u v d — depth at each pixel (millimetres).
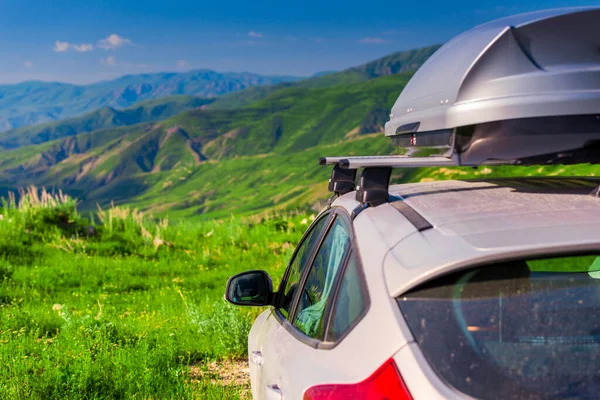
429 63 3010
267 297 3703
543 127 2352
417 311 1920
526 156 2447
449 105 2547
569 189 2529
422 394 1738
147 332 8602
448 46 2881
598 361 1819
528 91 2350
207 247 19250
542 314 1889
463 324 1870
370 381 1880
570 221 2072
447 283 1948
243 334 7754
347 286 2346
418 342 1847
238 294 3662
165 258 18406
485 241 1979
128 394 5625
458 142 2559
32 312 10477
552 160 2473
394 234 2262
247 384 6320
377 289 2062
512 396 1745
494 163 2561
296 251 3752
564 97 2303
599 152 2426
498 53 2416
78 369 5863
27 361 6770
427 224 2238
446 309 1904
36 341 8180
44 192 20297
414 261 2021
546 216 2148
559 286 1948
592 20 2352
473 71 2453
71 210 20656
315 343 2402
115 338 7918
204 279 15461
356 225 2570
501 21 2578
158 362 6426
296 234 21172
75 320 8438
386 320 1946
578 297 1928
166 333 8375
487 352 1818
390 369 1842
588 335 1855
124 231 21062
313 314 2684
